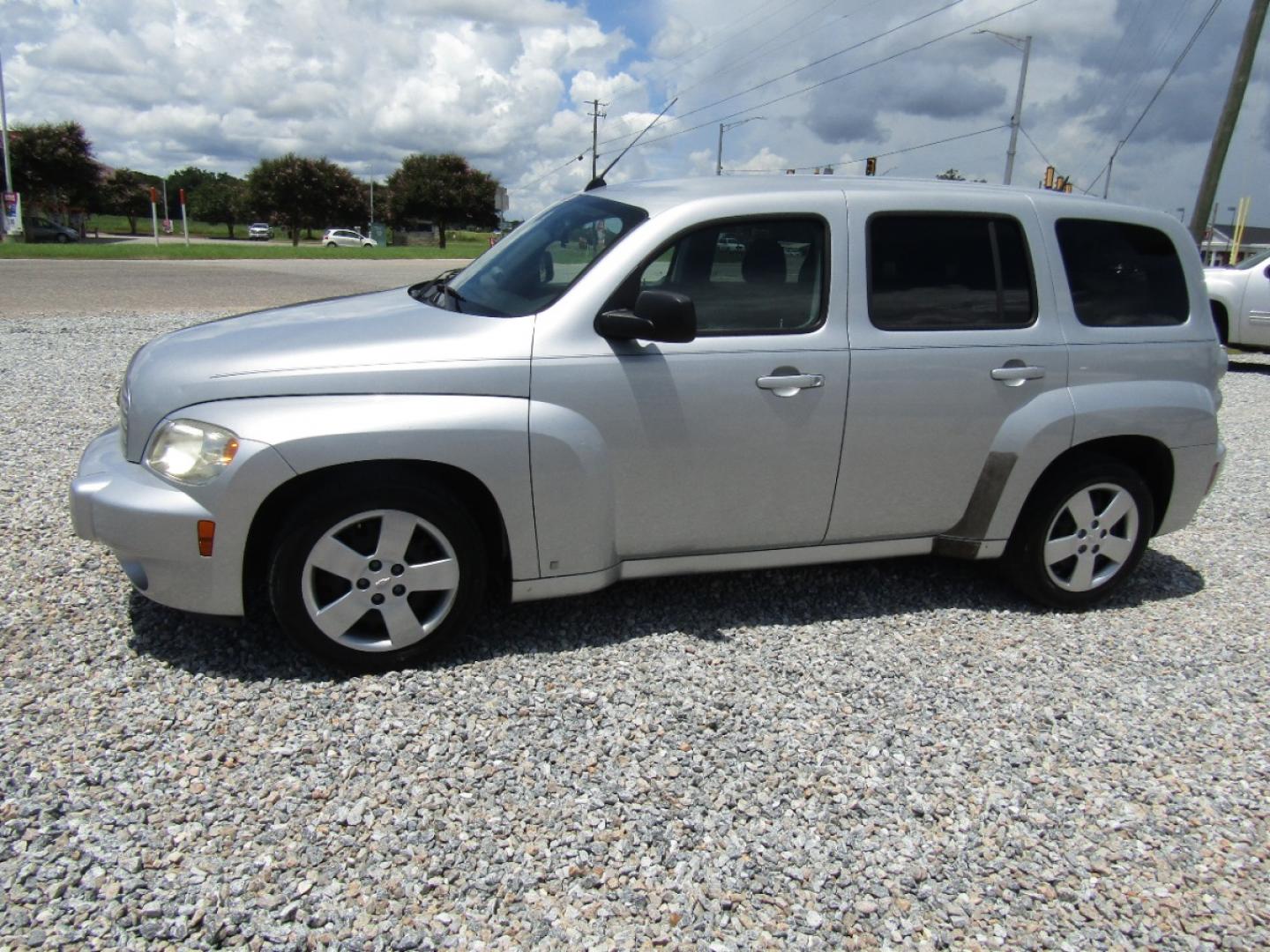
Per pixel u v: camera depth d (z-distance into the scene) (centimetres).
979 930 244
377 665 349
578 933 234
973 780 306
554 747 309
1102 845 279
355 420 326
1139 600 469
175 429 326
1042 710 352
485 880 248
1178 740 339
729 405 369
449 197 8131
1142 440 440
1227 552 551
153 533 323
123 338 1098
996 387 406
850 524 407
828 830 278
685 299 336
